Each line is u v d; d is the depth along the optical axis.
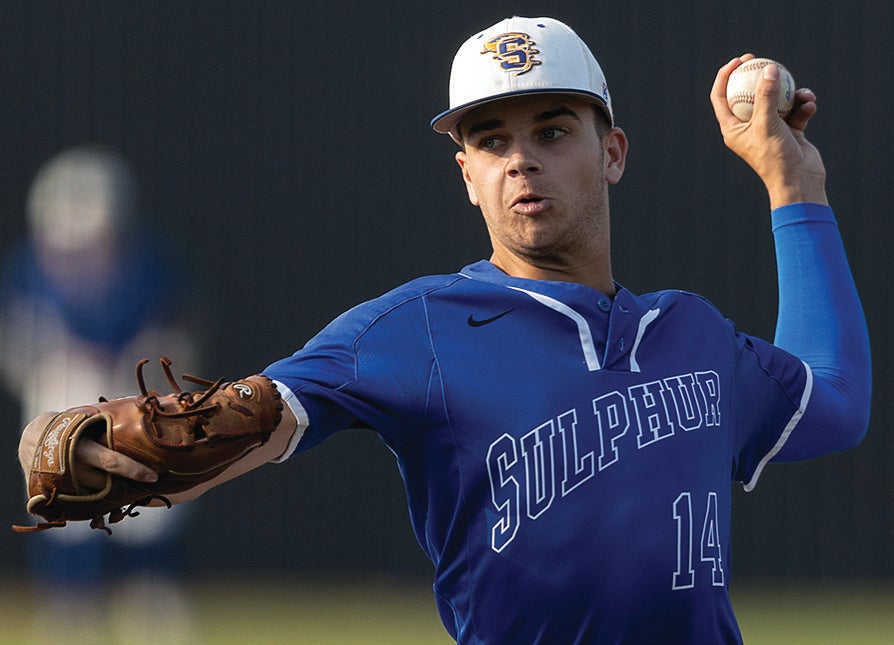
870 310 35.38
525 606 9.48
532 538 9.42
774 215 12.21
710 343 10.51
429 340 9.66
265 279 36.81
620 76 35.94
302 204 36.88
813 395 11.17
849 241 35.41
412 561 36.25
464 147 10.73
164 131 37.12
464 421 9.52
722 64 35.72
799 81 35.66
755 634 28.59
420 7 36.78
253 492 36.41
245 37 37.16
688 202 35.78
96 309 32.09
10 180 36.84
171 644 29.77
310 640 28.02
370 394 9.45
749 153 12.26
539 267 10.27
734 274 35.59
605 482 9.52
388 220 36.72
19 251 33.06
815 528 35.22
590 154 10.23
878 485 35.12
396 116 36.78
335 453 36.47
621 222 35.88
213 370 36.53
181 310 33.00
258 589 35.69
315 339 9.70
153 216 36.81
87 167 33.47
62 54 37.25
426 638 28.30
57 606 28.88
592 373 9.75
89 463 8.57
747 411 10.86
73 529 28.91
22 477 36.78
